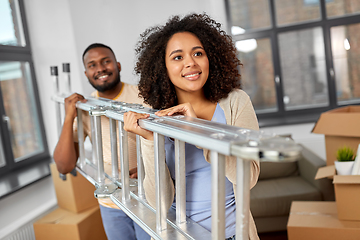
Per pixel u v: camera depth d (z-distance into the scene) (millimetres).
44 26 3217
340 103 4129
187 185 989
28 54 3182
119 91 1885
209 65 989
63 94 1639
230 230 984
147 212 872
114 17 3924
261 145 448
